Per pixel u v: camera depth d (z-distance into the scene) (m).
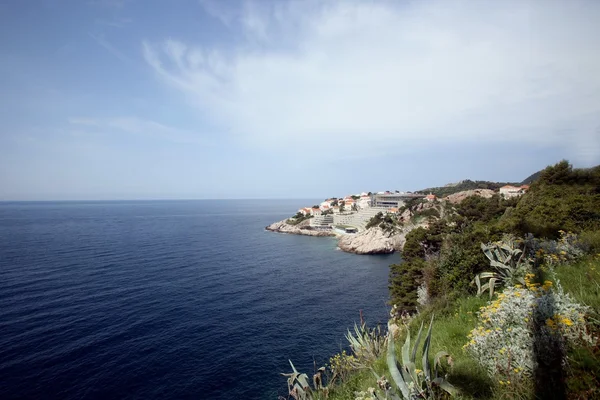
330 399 7.52
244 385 26.52
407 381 4.83
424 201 129.62
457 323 7.96
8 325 36.84
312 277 64.88
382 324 38.00
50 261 71.50
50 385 26.11
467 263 12.85
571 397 3.69
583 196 20.55
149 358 30.53
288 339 34.81
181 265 72.25
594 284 6.41
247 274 66.12
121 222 182.50
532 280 7.93
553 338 4.09
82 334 35.12
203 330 36.94
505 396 4.24
